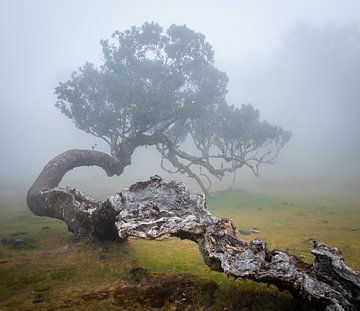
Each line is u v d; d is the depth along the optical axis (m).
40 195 18.41
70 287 10.78
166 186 12.98
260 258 9.28
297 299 8.73
